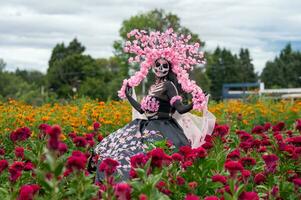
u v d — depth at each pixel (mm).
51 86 74625
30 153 5098
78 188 4043
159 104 6621
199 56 6902
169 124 6555
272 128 7145
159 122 6559
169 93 6562
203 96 6383
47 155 3498
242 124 11625
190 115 6770
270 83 98500
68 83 74062
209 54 68062
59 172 3596
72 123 9641
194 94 6395
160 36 6891
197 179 4836
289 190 4801
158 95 6637
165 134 6387
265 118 12891
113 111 11266
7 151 8062
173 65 6773
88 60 75500
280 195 4809
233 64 96875
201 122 6750
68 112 11227
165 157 4539
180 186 4691
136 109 6848
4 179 5297
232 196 3975
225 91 68625
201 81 64312
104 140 6582
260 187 4934
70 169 4109
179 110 6406
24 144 7141
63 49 91500
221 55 97500
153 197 3834
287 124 12516
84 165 4039
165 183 4648
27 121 9773
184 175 4879
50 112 11156
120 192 3645
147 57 6820
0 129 9344
